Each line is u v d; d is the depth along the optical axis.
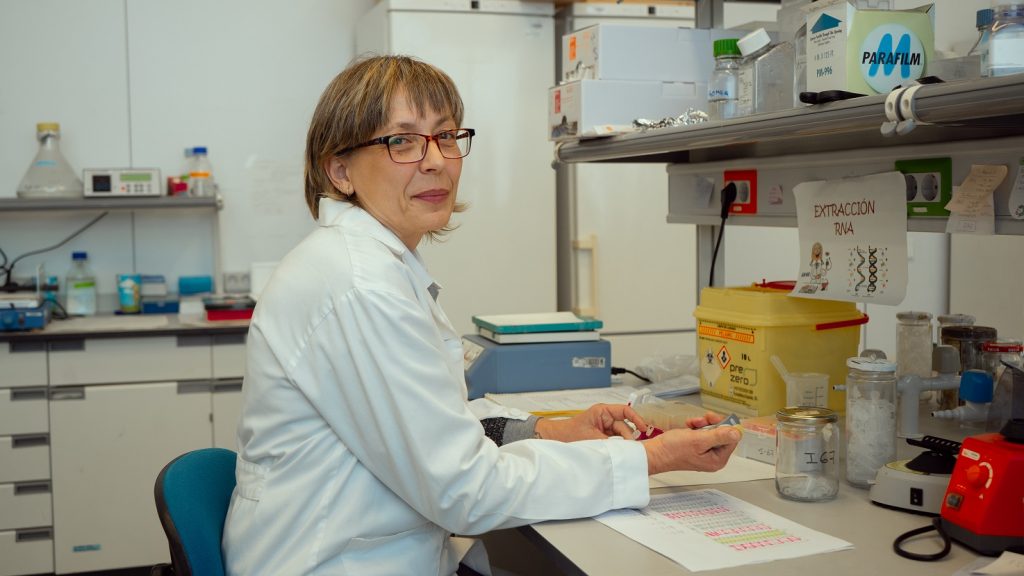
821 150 1.89
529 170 3.68
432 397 1.24
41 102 3.77
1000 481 1.15
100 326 3.34
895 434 1.46
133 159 3.88
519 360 2.20
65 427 3.22
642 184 3.79
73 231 3.83
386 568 1.30
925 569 1.12
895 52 1.41
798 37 1.57
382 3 3.58
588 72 2.08
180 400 3.31
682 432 1.42
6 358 3.17
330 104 1.38
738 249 3.64
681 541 1.23
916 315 1.91
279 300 1.31
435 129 1.37
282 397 1.30
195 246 3.96
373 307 1.24
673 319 3.88
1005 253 2.86
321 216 1.42
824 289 1.85
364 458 1.28
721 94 1.81
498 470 1.27
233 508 1.36
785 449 1.42
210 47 3.92
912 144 1.69
